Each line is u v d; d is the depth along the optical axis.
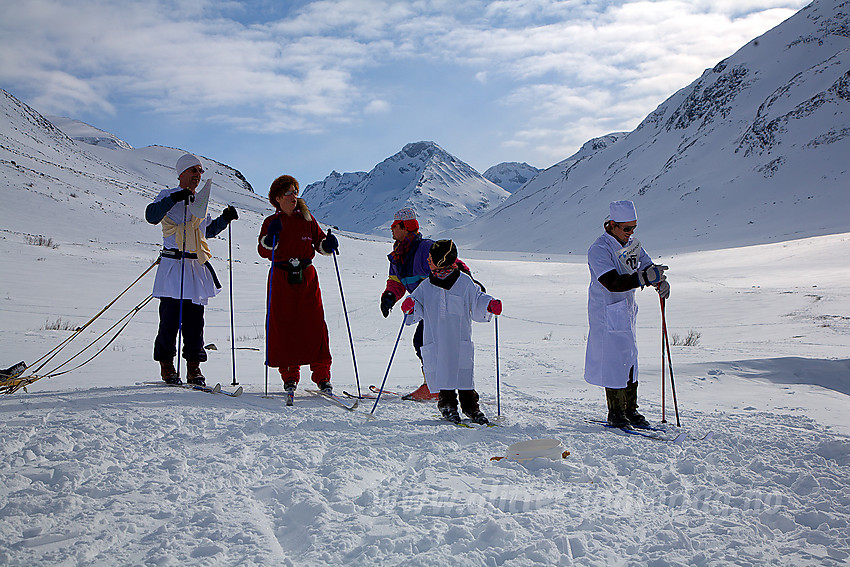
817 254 46.34
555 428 5.24
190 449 4.14
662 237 139.75
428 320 5.59
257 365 9.84
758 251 53.53
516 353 12.34
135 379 7.28
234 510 3.14
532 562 2.62
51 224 45.16
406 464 4.07
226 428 4.66
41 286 22.38
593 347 5.59
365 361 11.25
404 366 10.45
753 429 5.30
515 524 2.96
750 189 152.50
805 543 2.91
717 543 2.86
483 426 5.23
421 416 5.70
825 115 164.12
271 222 6.12
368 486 3.60
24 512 3.02
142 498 3.25
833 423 6.02
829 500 3.42
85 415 4.67
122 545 2.75
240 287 29.97
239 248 48.00
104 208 54.06
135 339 12.84
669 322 19.94
